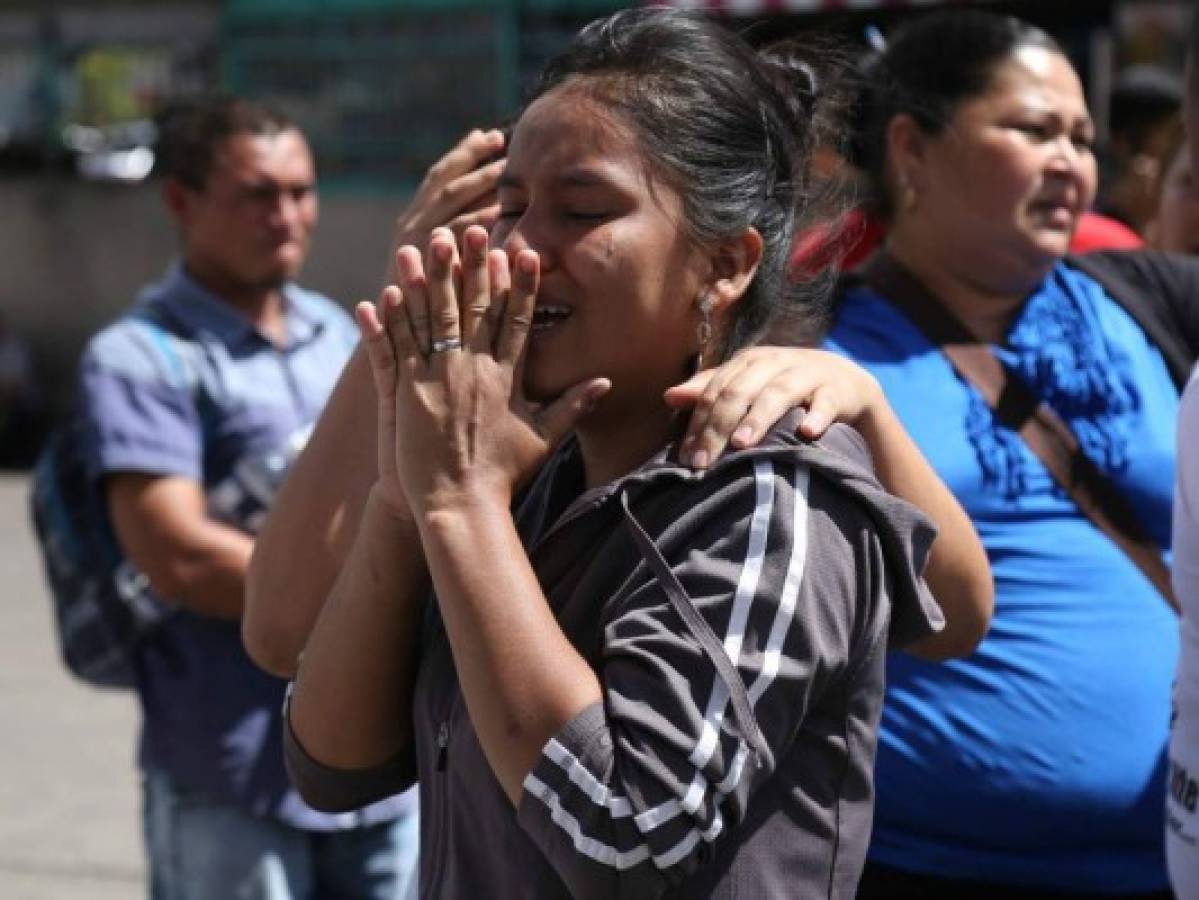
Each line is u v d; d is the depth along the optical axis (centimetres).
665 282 160
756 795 153
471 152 206
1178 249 338
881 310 254
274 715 303
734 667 146
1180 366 257
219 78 1202
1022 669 236
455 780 163
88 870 480
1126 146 397
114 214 1236
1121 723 237
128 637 307
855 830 158
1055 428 247
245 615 212
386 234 1170
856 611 153
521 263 156
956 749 235
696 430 157
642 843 144
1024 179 249
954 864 238
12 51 1256
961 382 247
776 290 170
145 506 302
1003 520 242
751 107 164
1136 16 941
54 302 1255
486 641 150
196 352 314
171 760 305
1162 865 242
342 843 310
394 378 162
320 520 205
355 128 1173
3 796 536
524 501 180
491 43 1129
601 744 146
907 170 256
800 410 161
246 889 302
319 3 1166
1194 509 199
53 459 312
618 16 172
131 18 1222
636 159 159
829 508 153
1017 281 253
